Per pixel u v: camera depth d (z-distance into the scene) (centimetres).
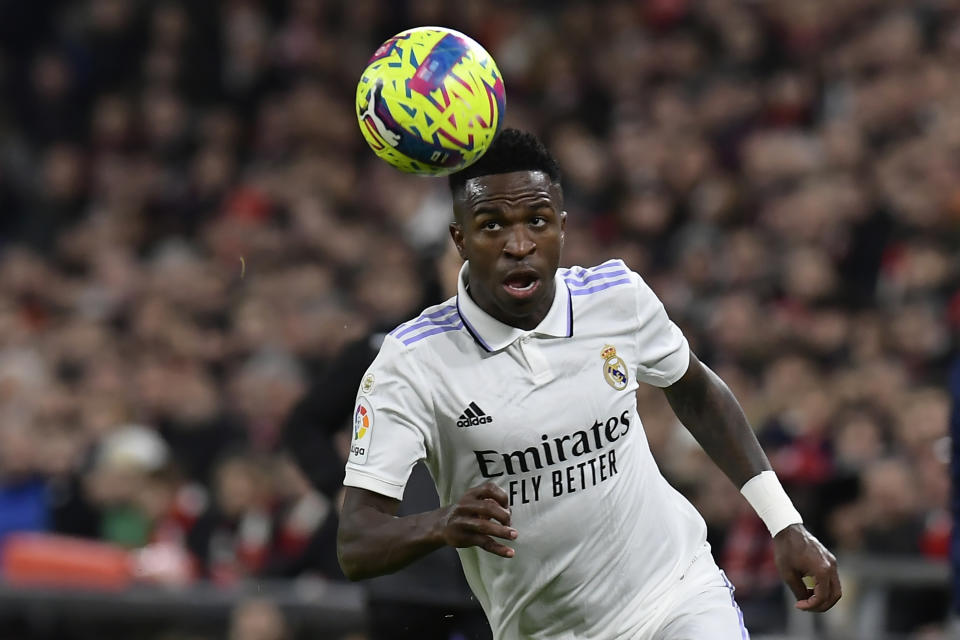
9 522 3080
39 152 4841
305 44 4678
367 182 4319
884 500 2434
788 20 3969
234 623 2420
